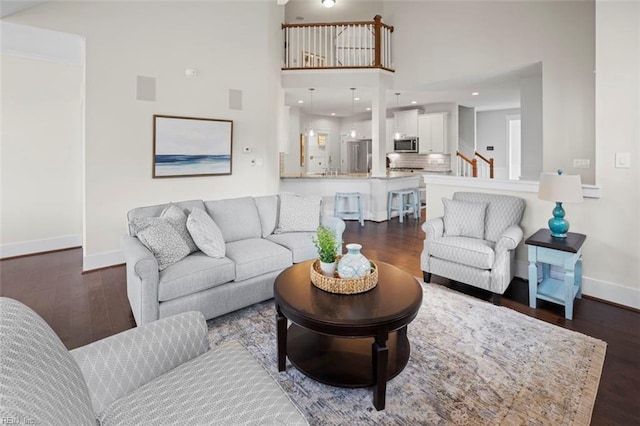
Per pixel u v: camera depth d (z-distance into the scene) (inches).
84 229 153.9
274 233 141.1
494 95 295.4
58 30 142.3
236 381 47.2
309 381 75.4
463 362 81.5
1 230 172.2
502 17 200.1
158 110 170.6
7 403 25.8
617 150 111.0
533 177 224.5
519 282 134.3
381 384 65.8
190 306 96.0
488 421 63.4
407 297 75.5
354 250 81.4
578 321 102.3
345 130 436.5
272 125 213.9
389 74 259.9
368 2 264.5
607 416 64.8
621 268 112.7
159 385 46.8
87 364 45.4
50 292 128.9
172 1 172.6
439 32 232.2
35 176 180.1
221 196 194.5
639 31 104.9
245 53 198.8
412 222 265.9
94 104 152.9
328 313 67.9
